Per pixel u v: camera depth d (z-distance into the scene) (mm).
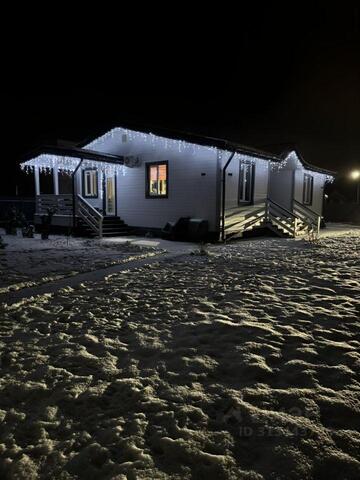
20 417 2242
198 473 1796
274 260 7859
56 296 4902
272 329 3646
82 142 16281
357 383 2615
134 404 2373
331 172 20062
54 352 3158
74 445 2006
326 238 13570
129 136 14562
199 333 3568
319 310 4223
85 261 7668
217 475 1780
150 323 3873
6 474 1799
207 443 2008
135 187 14547
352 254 8836
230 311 4223
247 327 3678
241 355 3059
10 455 1926
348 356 3033
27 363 2945
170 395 2477
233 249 9977
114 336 3533
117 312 4230
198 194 12500
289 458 1877
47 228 12547
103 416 2254
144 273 6398
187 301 4633
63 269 6723
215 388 2570
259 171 14492
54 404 2381
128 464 1847
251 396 2451
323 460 1862
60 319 4000
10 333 3592
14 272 6406
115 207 15336
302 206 15914
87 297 4848
